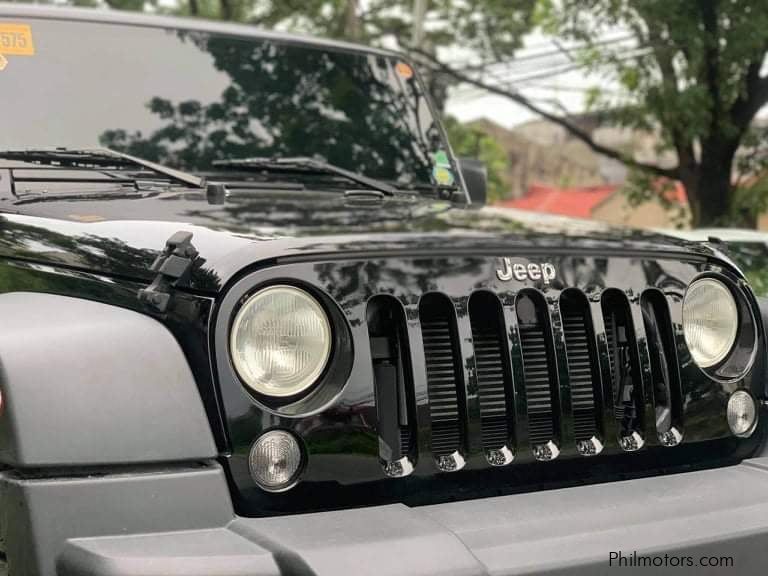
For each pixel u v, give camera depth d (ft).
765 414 8.87
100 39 11.12
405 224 8.38
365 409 7.18
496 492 7.72
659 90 42.75
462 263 7.82
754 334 8.88
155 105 11.11
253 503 6.86
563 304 8.32
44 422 6.50
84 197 8.98
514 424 7.79
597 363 8.20
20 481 6.50
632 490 7.79
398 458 7.45
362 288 7.35
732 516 7.47
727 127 41.81
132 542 6.43
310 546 6.37
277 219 8.24
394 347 7.55
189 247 7.13
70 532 6.44
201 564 6.23
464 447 7.61
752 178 46.83
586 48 43.83
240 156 11.57
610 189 121.29
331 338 7.22
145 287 7.20
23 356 6.63
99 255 7.58
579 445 8.12
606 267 8.40
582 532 7.00
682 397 8.45
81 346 6.77
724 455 8.66
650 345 8.48
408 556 6.40
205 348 6.88
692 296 8.68
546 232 8.52
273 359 7.00
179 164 11.06
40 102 10.41
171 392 6.79
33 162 9.77
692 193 46.06
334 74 12.71
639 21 42.42
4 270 8.09
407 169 12.71
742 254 14.85
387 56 13.29
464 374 7.63
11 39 10.58
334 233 7.65
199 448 6.76
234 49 12.08
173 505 6.63
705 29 39.22
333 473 7.07
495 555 6.67
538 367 8.07
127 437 6.62
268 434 6.90
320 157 12.21
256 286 7.01
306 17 61.21
